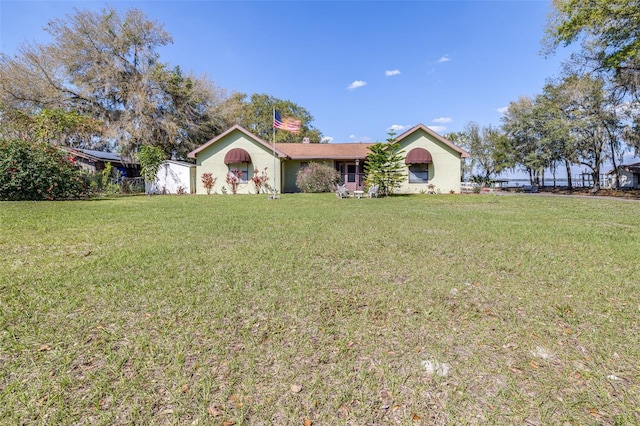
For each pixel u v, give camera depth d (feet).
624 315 8.86
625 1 44.65
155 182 71.46
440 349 7.34
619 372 6.46
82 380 6.18
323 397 5.79
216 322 8.51
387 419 5.30
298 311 9.18
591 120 69.26
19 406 5.48
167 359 6.86
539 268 13.07
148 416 5.32
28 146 44.45
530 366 6.69
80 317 8.70
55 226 22.16
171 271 12.54
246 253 15.34
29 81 70.90
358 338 7.80
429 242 17.85
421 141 68.74
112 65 78.18
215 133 95.14
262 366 6.69
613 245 17.03
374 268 13.14
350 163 76.74
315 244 17.30
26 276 11.72
